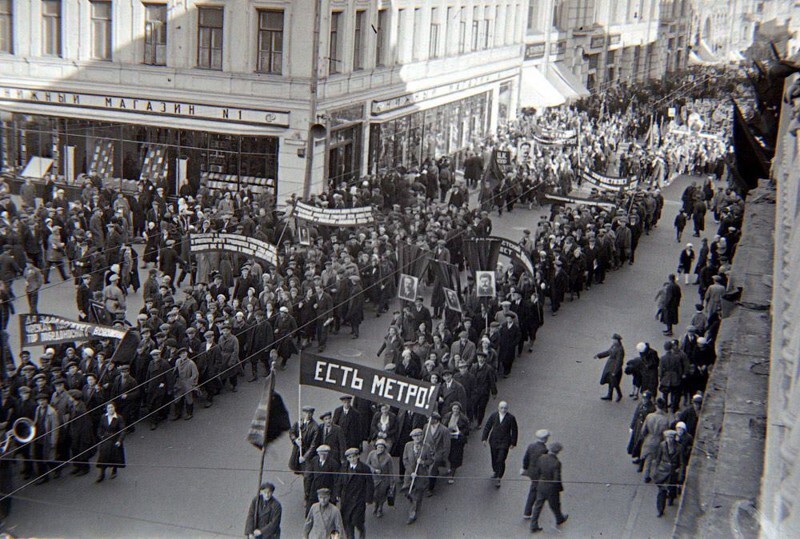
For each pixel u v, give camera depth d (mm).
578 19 74875
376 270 28719
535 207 46031
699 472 6617
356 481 15586
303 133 36781
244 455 18984
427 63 49094
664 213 47312
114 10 37250
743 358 8328
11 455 17156
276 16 36469
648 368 22375
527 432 20906
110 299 24422
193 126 37406
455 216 35031
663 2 95312
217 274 25828
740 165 16375
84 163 38719
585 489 18062
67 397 17828
